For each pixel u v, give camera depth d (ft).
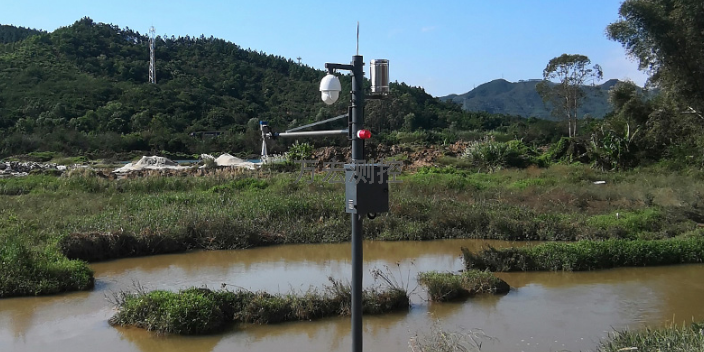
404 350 22.66
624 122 106.83
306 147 96.78
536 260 36.55
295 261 38.58
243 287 30.81
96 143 150.61
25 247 31.71
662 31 86.02
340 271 35.68
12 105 174.60
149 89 203.51
